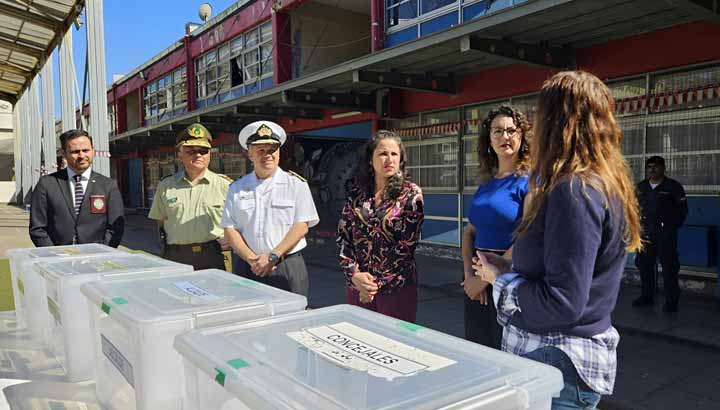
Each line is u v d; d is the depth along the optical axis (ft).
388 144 8.61
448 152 28.07
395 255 8.44
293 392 2.61
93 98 23.54
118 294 4.55
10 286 17.37
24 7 29.84
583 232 4.04
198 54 50.26
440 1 26.76
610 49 20.01
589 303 4.25
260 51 41.16
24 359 5.78
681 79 18.49
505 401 2.63
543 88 4.66
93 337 4.82
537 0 15.49
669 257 16.22
